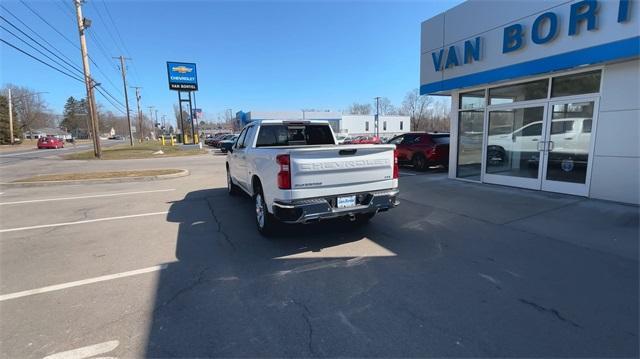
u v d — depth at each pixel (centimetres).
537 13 739
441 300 333
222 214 695
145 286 373
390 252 462
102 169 1633
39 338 280
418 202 753
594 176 707
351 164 474
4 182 1155
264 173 503
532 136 834
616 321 293
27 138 8869
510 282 368
